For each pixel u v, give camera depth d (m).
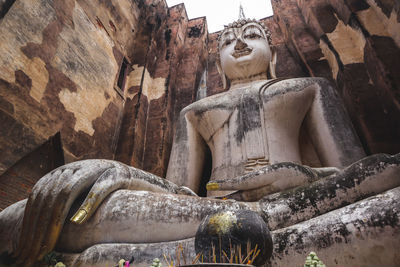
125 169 2.29
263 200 2.15
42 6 4.77
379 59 4.28
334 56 5.31
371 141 4.23
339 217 1.71
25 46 4.36
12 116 4.02
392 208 1.58
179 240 1.91
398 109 3.99
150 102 7.01
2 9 4.02
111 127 6.08
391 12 4.38
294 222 1.94
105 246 1.83
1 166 3.82
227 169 3.46
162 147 6.25
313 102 3.70
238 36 4.72
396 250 1.48
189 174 3.74
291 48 6.79
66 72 5.10
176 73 7.66
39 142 4.40
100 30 6.28
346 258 1.57
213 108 3.93
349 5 5.16
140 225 1.94
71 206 2.03
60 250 1.99
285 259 1.69
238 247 1.14
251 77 4.61
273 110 3.65
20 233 1.98
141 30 7.80
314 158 3.87
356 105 4.57
